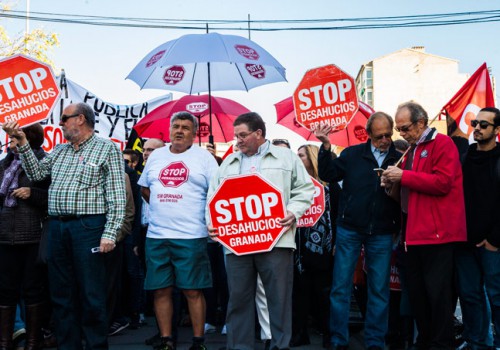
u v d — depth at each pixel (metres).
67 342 5.20
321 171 5.80
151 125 9.30
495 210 5.25
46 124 8.98
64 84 9.23
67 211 5.11
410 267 5.34
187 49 6.87
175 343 5.84
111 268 5.96
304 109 6.09
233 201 4.95
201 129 9.36
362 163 5.73
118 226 5.17
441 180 5.08
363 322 6.86
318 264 6.08
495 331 5.34
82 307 5.12
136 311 7.35
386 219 5.60
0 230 5.48
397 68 54.78
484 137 5.31
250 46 7.12
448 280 5.14
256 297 5.88
